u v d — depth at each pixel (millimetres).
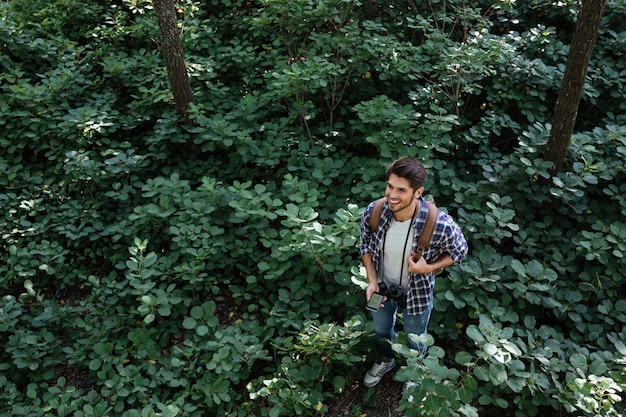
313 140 5020
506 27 6098
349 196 4492
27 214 4656
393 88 5277
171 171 4898
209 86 5242
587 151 4281
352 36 5129
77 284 4398
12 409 3299
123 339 3789
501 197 4285
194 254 3865
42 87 5070
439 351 2705
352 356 3373
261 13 5617
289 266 3838
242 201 3930
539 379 3143
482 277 3637
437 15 5762
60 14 6234
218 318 4035
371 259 2975
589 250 3783
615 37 5363
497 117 4902
